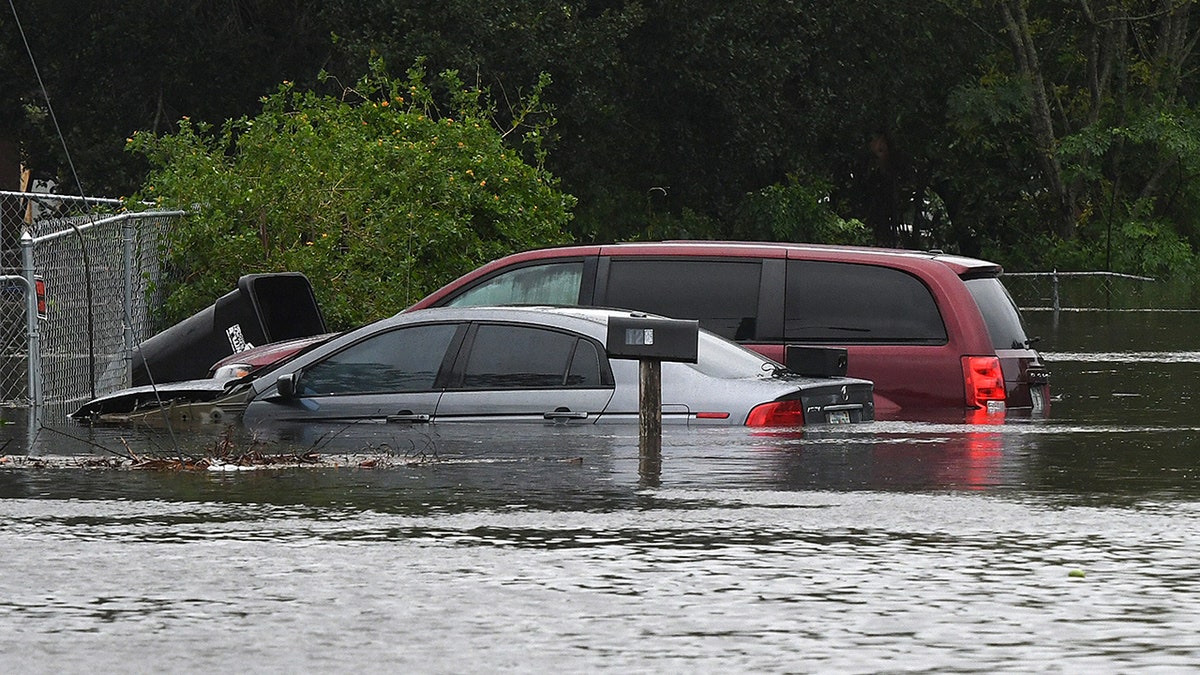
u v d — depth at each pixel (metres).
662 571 17.20
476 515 20.89
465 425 30.41
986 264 35.00
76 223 43.22
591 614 15.23
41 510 21.61
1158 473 24.91
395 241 51.50
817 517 20.64
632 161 131.25
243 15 123.50
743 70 125.81
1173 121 147.50
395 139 55.06
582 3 115.81
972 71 151.62
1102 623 14.77
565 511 21.14
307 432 30.22
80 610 15.59
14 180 149.75
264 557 18.17
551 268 35.88
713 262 34.94
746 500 22.03
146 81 122.75
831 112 133.00
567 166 121.06
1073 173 147.12
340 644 14.16
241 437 29.86
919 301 33.94
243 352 36.47
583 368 30.33
